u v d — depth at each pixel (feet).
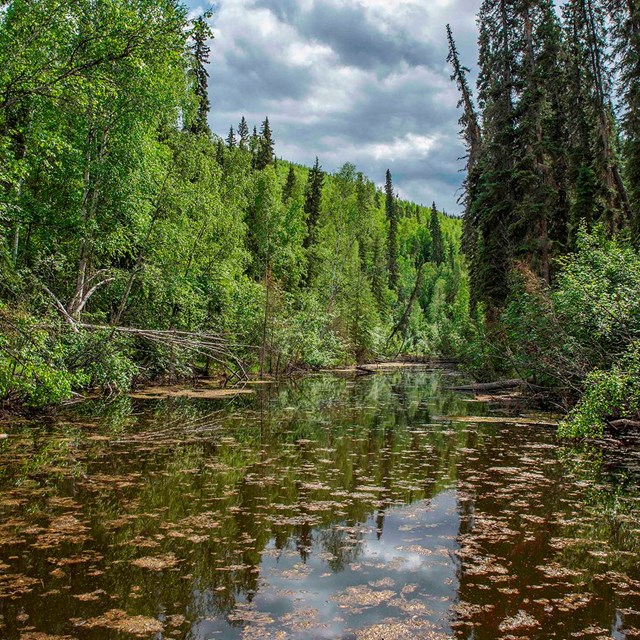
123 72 44.34
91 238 47.39
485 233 72.38
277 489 20.25
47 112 43.55
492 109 73.31
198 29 35.58
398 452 27.32
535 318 44.78
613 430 31.14
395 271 221.66
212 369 77.30
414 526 16.37
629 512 17.84
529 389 50.57
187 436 31.12
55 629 10.06
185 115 62.13
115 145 49.85
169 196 57.47
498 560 13.85
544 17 63.82
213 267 73.56
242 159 100.68
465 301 200.54
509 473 23.16
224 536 15.26
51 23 32.48
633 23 60.54
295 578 12.64
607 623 10.54
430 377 91.76
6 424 33.32
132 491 19.51
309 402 50.78
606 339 35.65
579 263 44.14
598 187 67.87
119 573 12.65
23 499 18.26
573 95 74.59
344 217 137.49
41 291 43.83
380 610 11.09
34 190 50.57
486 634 10.08
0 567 12.82
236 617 10.69
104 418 37.06
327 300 128.98
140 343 54.95
